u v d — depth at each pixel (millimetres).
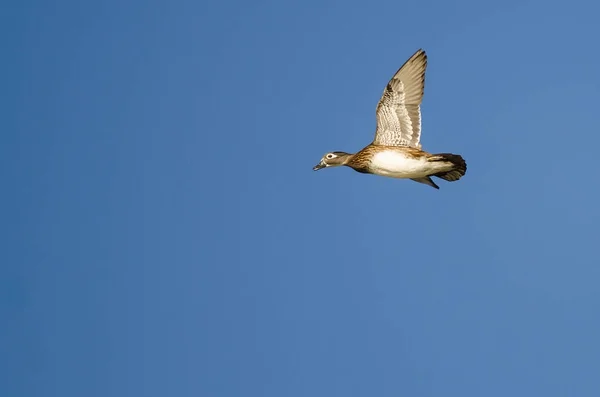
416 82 18031
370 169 18438
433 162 17906
